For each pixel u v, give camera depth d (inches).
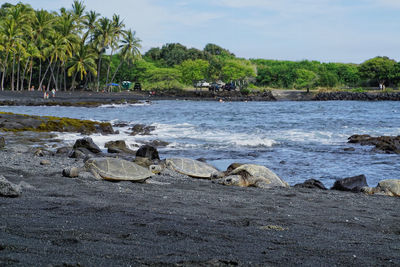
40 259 130.3
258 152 755.4
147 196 317.4
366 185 464.4
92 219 209.0
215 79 4269.2
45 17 3058.6
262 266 143.5
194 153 737.6
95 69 3604.8
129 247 155.9
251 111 1969.7
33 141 829.8
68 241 157.4
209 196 343.6
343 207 329.1
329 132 1081.4
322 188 465.7
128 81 4084.6
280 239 192.4
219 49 6161.4
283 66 5128.0
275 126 1232.8
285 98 3553.2
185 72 4143.7
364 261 159.8
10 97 2389.3
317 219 264.5
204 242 175.3
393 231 240.7
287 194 386.3
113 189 342.3
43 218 201.8
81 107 2151.8
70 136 917.2
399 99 3425.2
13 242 148.6
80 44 3319.4
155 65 5093.5
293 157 704.4
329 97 3572.8
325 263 153.5
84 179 389.4
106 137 926.4
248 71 4301.2
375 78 4584.2
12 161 505.4
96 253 143.6
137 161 536.1
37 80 3649.1
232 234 196.1
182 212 255.4
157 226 201.5
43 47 3161.9
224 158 688.4
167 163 513.7
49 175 402.6
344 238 208.1
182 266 135.7
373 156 719.7
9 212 211.6
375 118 1572.3
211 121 1392.7
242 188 418.0
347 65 5497.1
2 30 2795.3
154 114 1715.1
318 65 5334.6
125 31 3462.1
